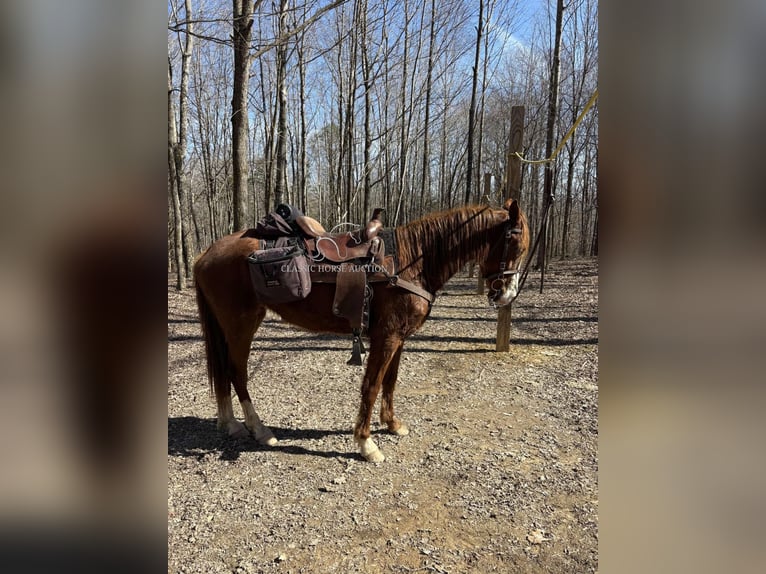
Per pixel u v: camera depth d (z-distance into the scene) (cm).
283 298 293
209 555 219
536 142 1659
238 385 333
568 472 293
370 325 304
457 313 866
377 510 255
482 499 264
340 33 1291
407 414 387
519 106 517
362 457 311
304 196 1452
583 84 1273
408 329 303
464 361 538
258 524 242
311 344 623
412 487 277
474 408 399
